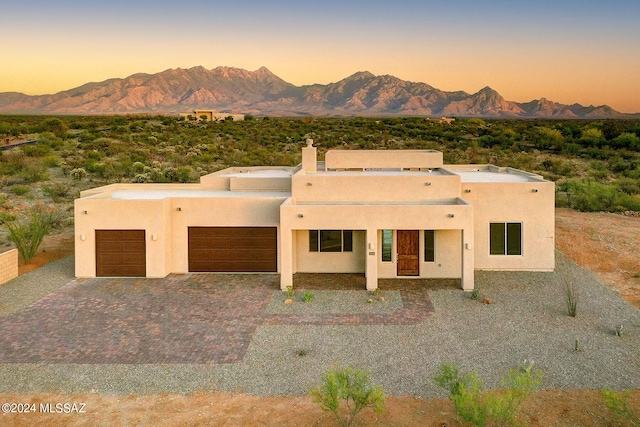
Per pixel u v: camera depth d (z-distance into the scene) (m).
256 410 10.00
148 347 13.03
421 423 9.46
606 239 24.75
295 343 13.20
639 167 48.03
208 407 10.15
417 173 23.02
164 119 96.62
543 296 16.94
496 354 12.45
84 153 53.53
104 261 19.70
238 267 20.27
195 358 12.37
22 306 16.19
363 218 17.56
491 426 9.25
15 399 10.54
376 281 17.58
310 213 17.55
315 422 9.55
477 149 61.88
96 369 11.84
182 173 42.03
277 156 55.19
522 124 101.44
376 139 72.62
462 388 9.26
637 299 16.62
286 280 17.61
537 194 19.70
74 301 16.70
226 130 80.19
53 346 13.11
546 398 10.34
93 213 19.48
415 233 19.19
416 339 13.39
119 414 9.92
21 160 46.97
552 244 19.84
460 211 17.41
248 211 20.02
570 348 12.80
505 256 19.95
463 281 17.55
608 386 10.82
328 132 83.31
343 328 14.20
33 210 32.00
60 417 9.83
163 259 19.56
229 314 15.40
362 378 9.65
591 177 43.91
